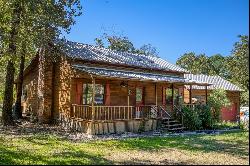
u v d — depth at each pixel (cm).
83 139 2042
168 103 3319
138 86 2975
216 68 8825
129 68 2973
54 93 2822
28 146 1720
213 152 1614
